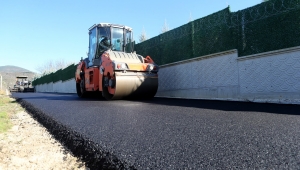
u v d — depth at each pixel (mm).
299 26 4902
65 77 23594
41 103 6469
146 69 6988
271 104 4547
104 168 1650
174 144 1895
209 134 2158
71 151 2242
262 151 1612
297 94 4883
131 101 6309
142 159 1596
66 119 3459
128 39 8359
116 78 6320
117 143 2023
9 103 8312
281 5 5246
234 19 6336
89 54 8469
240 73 6113
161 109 4180
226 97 6535
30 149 2346
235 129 2324
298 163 1372
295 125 2426
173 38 8703
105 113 3883
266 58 5488
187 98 7551
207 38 7207
